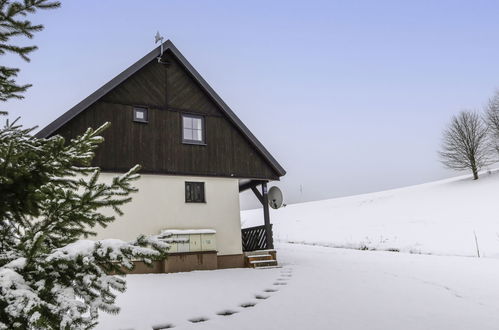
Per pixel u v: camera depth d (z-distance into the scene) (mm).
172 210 12070
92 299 2590
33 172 3094
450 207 30906
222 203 13070
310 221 37594
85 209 3021
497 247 19234
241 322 6066
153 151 12125
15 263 2406
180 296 7875
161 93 12773
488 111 41219
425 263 14586
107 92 11438
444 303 7301
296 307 7008
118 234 11023
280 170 14219
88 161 3404
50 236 3082
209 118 13516
